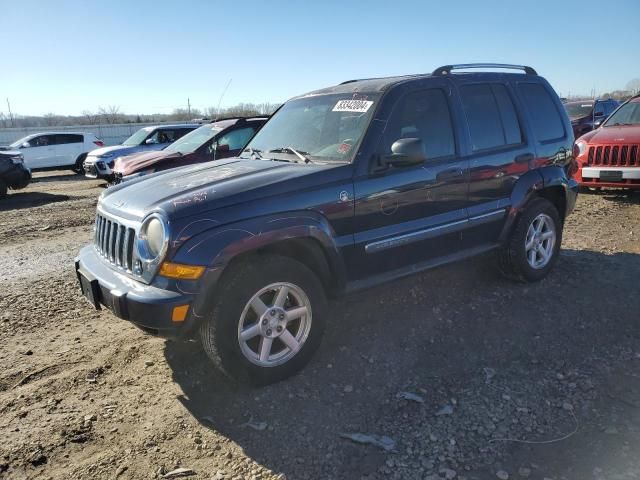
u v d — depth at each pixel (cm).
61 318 466
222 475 264
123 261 334
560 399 318
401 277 400
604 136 874
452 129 432
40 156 2055
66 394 341
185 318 302
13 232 877
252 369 330
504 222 475
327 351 387
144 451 283
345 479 260
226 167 396
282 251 355
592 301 459
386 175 381
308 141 416
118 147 1527
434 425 298
